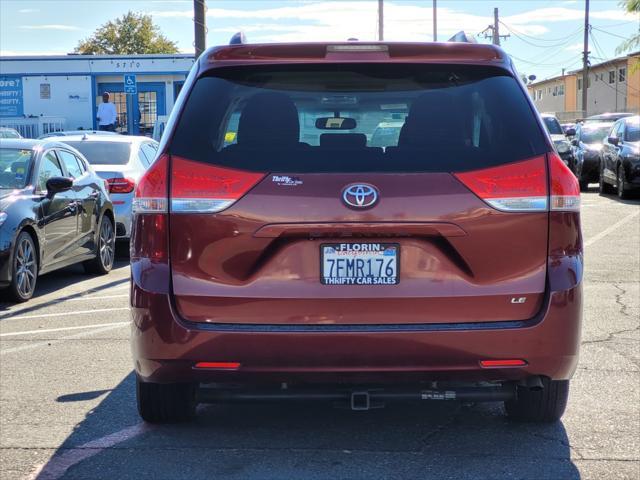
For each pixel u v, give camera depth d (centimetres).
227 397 418
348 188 382
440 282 384
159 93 2950
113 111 2352
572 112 7356
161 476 400
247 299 384
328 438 453
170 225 388
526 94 406
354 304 382
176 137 396
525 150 392
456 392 414
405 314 383
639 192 2027
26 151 946
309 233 382
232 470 407
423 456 426
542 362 389
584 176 2327
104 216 1095
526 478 397
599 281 951
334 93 404
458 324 385
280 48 404
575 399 522
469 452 432
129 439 452
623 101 6775
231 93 404
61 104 2950
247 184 385
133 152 1256
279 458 423
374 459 422
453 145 392
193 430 466
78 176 1042
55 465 416
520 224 387
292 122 397
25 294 871
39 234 894
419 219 382
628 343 662
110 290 955
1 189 891
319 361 382
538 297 389
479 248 385
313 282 383
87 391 543
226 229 384
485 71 408
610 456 425
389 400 415
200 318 387
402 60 403
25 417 491
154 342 388
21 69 2944
